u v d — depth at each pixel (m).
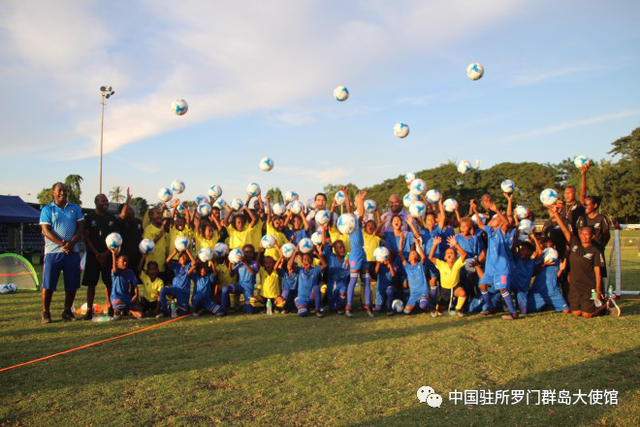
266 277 8.46
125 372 4.65
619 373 4.25
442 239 8.31
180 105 9.11
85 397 3.97
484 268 7.53
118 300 7.58
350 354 5.16
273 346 5.61
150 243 7.94
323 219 8.00
